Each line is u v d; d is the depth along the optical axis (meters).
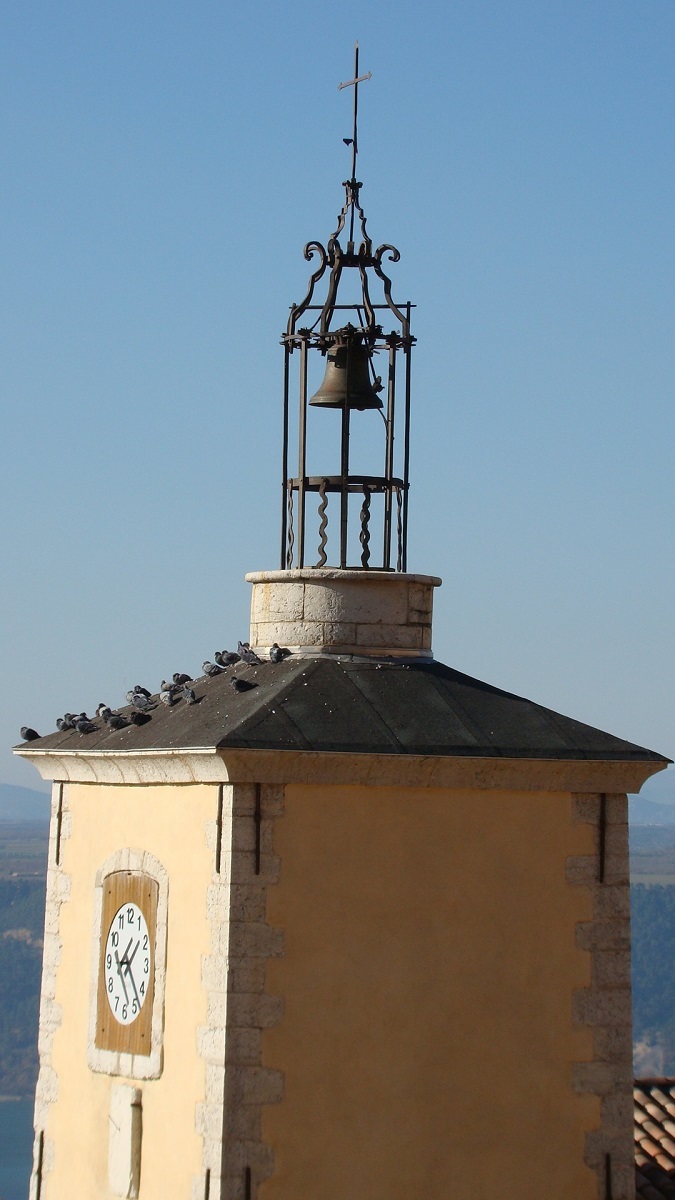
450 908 32.69
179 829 33.22
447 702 33.97
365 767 32.12
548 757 33.06
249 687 34.12
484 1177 32.41
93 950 35.72
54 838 37.72
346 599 35.25
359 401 36.56
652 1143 37.19
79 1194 35.12
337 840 32.16
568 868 33.53
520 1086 32.81
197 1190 31.52
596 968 33.50
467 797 33.00
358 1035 31.95
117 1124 34.12
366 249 36.84
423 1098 32.19
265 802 31.80
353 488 36.62
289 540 36.72
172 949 33.09
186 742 32.19
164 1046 33.06
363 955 32.12
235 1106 31.17
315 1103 31.59
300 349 36.38
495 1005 32.81
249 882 31.58
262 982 31.52
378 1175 31.81
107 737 35.59
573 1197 32.94
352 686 33.72
